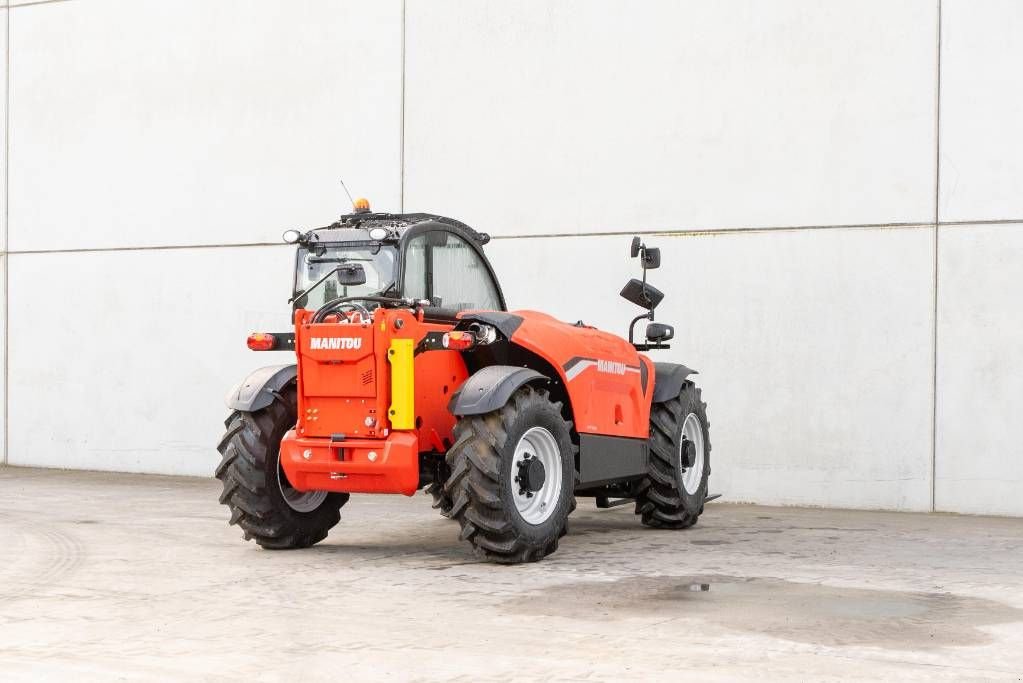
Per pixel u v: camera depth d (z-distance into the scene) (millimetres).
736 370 9445
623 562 6488
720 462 9484
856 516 8641
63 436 12000
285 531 6910
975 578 5961
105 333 11820
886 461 8953
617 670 4113
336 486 6473
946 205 8805
